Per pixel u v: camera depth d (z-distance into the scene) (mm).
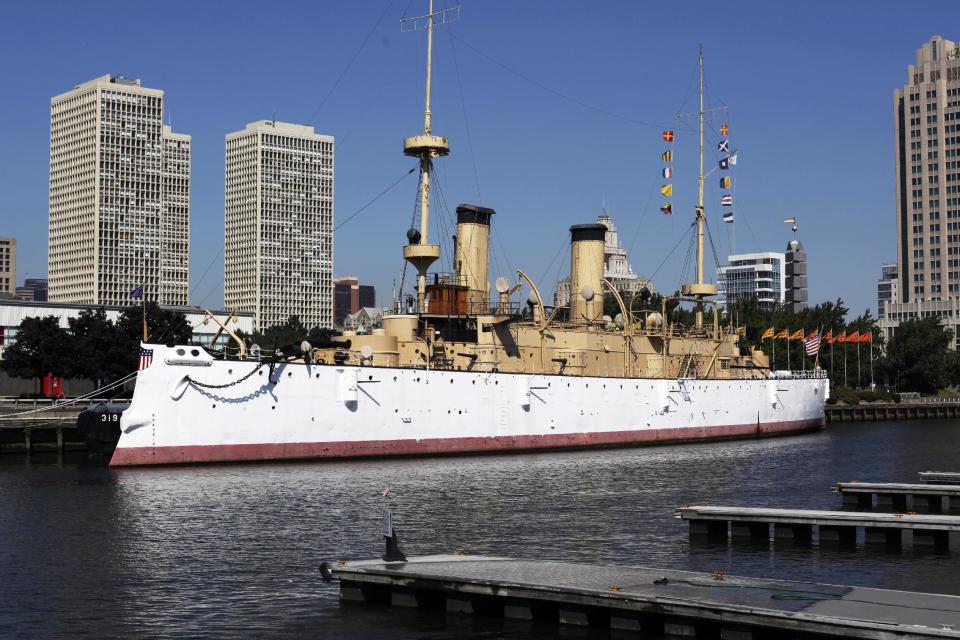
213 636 22250
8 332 108625
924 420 123000
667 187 80312
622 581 23703
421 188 62312
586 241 71375
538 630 22641
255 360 49688
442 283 61344
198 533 32781
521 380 60188
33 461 56188
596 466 54125
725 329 86000
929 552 31281
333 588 26188
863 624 19625
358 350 57031
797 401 86312
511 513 37625
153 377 47625
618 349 70312
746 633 20922
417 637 22219
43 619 23344
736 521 33500
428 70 62469
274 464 49781
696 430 73375
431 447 55906
